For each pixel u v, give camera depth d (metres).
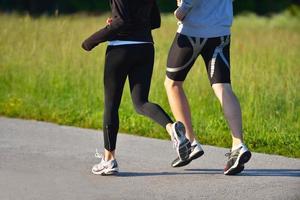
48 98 20.27
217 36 12.77
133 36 12.29
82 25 32.00
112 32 12.19
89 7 81.75
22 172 12.96
